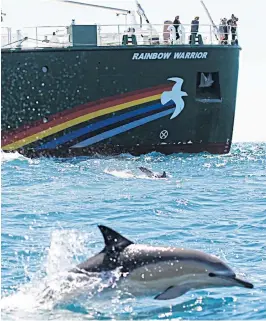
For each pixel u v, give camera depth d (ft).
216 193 151.94
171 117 226.17
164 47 222.28
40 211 122.62
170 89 224.53
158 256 68.54
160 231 107.76
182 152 231.91
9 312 67.00
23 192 146.00
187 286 68.49
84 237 98.89
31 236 101.24
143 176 178.70
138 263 68.13
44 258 87.86
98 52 218.38
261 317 68.69
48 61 218.38
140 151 226.38
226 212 126.82
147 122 224.12
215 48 228.22
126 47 219.20
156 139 226.38
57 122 220.84
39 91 219.61
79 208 126.82
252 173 193.47
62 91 219.41
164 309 69.92
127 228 109.60
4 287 74.43
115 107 221.05
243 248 96.58
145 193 148.05
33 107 220.02
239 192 153.99
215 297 73.82
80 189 152.25
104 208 127.44
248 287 68.64
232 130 238.48
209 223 115.14
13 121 221.25
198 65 226.79
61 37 226.38
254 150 304.71
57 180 166.71
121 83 220.43
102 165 202.69
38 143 221.46
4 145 222.89
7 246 94.58
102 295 67.51
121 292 67.82
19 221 113.09
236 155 244.22
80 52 217.77
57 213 121.19
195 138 231.30
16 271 81.41
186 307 71.10
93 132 221.66
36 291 71.72
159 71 222.89
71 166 198.90
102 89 220.02
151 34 225.15
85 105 220.02
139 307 69.15
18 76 219.41
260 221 117.50
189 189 157.07
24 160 211.82
